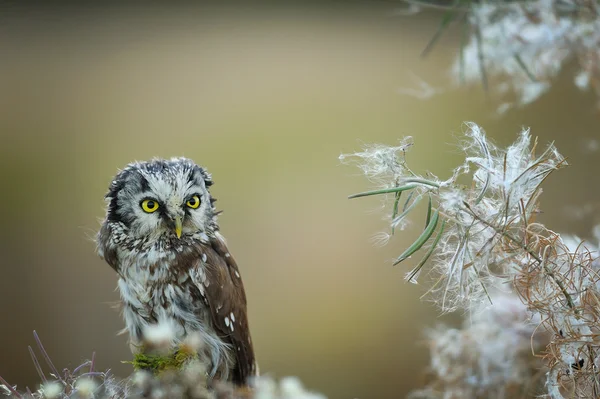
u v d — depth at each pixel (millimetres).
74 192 17031
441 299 4227
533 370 5633
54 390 4461
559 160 4043
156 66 19078
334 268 14484
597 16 5980
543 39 6047
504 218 4031
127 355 12938
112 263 6480
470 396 5742
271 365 13227
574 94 10023
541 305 4145
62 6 19484
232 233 15555
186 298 6305
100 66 19594
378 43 16172
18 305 13969
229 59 18875
